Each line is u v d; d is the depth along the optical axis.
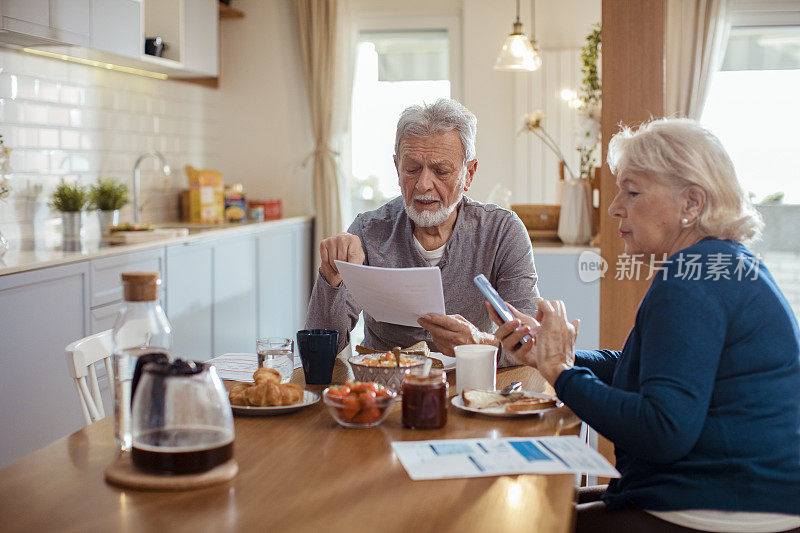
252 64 5.87
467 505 1.05
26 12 3.17
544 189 5.62
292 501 1.06
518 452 1.25
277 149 5.91
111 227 3.90
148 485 1.10
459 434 1.37
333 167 5.71
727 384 1.33
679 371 1.27
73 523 1.00
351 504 1.05
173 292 3.92
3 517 1.01
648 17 2.80
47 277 2.99
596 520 1.38
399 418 1.47
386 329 2.22
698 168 1.42
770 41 3.21
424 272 1.72
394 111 5.88
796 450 1.33
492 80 5.64
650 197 1.46
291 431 1.38
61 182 3.97
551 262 3.92
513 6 5.58
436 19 5.74
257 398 1.47
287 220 5.40
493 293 1.68
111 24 3.77
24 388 2.90
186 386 1.14
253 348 4.91
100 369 3.22
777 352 1.34
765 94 3.20
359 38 5.86
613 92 2.85
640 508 1.39
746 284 1.35
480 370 1.62
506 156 5.66
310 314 2.02
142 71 4.69
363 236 2.34
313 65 5.66
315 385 1.73
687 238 1.47
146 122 4.87
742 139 3.24
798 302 3.16
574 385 1.37
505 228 2.25
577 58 5.52
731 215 1.44
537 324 1.61
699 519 1.31
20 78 3.68
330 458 1.24
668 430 1.25
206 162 5.72
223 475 1.13
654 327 1.32
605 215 2.92
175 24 4.54
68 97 4.05
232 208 5.14
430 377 1.40
